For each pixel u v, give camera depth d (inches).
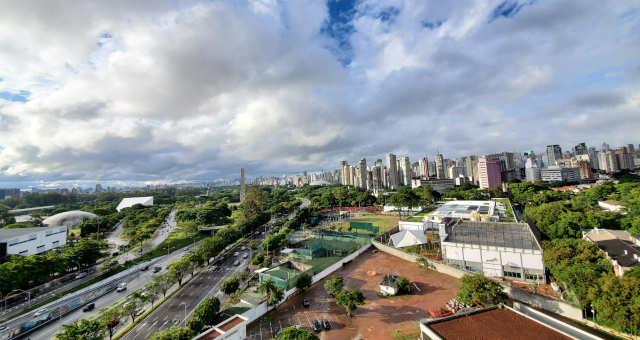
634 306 1585.9
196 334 1929.1
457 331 1443.2
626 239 2810.0
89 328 1895.9
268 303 2365.9
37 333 2313.0
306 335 1560.0
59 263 3553.2
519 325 1486.2
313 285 2864.2
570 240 2743.6
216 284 3186.5
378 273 3095.5
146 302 2529.5
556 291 2293.3
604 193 6053.2
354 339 1911.9
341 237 4712.1
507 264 2630.4
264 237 5698.8
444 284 2667.3
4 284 2829.7
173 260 4407.0
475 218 4274.1
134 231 6417.3
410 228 4424.2
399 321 2105.1
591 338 1385.3
